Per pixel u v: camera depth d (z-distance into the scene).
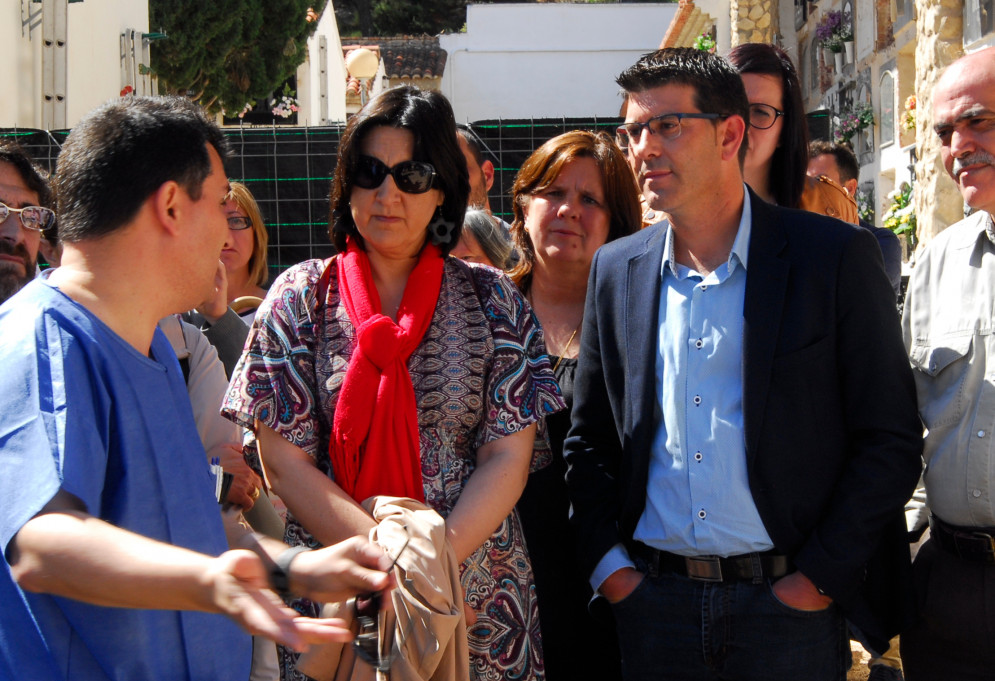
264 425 2.43
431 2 37.06
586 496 2.82
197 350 2.74
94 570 1.45
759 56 3.43
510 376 2.54
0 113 8.04
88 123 1.74
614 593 2.69
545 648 3.10
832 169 4.83
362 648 2.05
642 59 2.69
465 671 2.21
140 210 1.71
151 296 1.76
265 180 6.38
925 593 2.72
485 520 2.39
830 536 2.47
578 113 23.02
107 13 10.93
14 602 1.62
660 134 2.58
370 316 2.46
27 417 1.56
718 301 2.61
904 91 12.40
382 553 1.57
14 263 2.81
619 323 2.76
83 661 1.63
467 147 4.46
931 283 2.76
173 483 1.77
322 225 6.37
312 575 1.56
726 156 2.62
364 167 2.54
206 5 14.96
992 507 2.53
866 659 4.27
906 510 3.16
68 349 1.62
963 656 2.67
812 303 2.53
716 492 2.54
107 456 1.67
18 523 1.49
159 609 1.57
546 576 3.11
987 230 2.62
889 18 12.91
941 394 2.67
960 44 7.98
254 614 1.41
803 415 2.52
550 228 3.44
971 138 2.57
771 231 2.62
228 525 2.07
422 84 22.62
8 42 8.22
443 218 2.68
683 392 2.60
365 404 2.38
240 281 4.26
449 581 2.21
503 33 22.92
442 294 2.58
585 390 2.88
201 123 1.82
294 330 2.48
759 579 2.52
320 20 20.30
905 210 8.89
